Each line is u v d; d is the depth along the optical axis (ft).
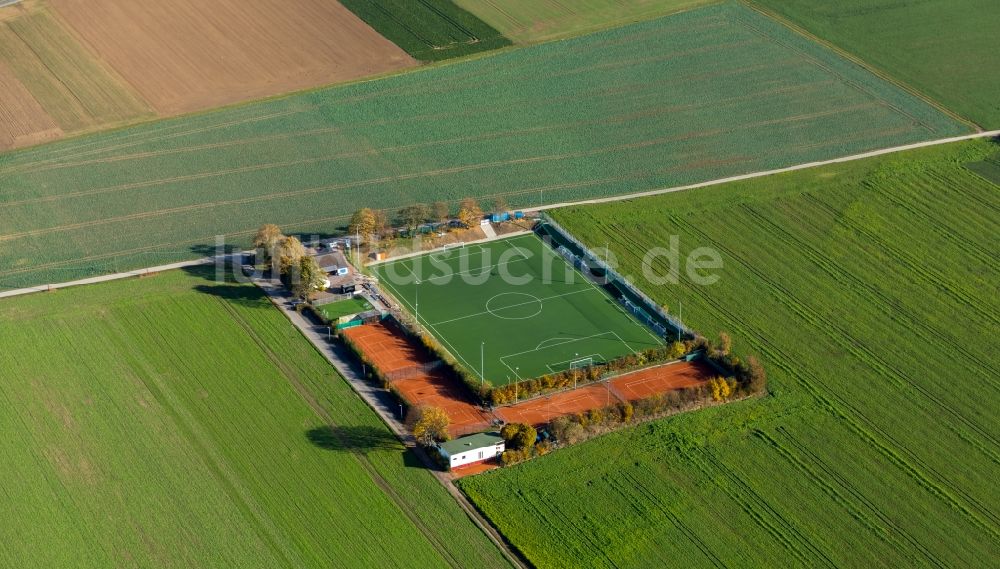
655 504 558.97
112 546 529.04
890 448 600.39
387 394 624.18
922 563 533.96
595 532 542.16
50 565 518.78
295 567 520.01
